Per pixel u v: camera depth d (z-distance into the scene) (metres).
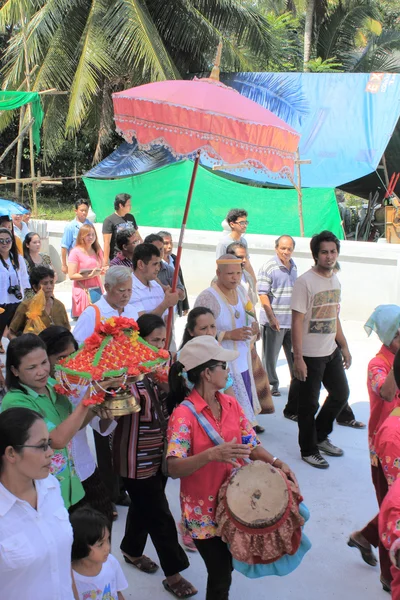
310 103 17.34
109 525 3.58
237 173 16.62
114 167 18.62
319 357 5.45
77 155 28.06
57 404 3.34
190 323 4.23
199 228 15.70
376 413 3.95
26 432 2.27
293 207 14.70
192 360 3.26
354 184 19.73
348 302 10.50
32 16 21.61
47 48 21.48
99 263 8.80
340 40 27.03
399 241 14.09
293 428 6.46
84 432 3.60
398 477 2.71
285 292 6.99
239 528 3.05
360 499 5.06
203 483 3.22
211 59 22.66
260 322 7.26
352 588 3.98
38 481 2.40
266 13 28.30
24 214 11.02
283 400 7.22
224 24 22.70
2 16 21.27
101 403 3.06
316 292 5.32
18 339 3.18
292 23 26.98
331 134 16.59
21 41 21.05
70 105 20.09
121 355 3.04
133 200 17.08
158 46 20.33
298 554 3.22
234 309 5.11
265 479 3.10
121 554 4.27
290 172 5.01
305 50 25.72
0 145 27.75
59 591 2.35
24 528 2.28
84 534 2.86
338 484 5.30
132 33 19.64
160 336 3.91
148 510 3.74
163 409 3.75
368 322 4.00
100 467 4.54
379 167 18.05
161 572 4.09
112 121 22.95
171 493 5.18
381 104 16.86
